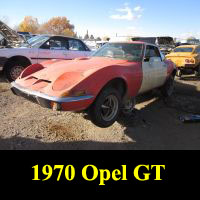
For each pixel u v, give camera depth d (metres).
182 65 9.46
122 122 4.01
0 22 7.29
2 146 2.91
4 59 6.14
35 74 3.59
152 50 4.80
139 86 4.11
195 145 3.37
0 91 5.37
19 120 3.75
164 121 4.30
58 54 6.98
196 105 5.39
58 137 3.29
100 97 3.12
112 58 4.29
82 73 3.11
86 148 3.07
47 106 2.90
